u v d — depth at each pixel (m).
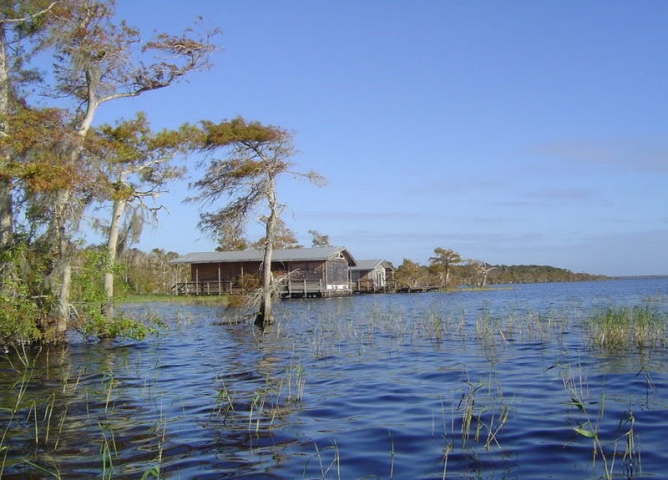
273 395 10.37
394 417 8.66
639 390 9.94
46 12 18.94
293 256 55.38
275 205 25.17
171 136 22.72
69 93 21.52
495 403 9.23
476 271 86.50
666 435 7.39
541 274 139.12
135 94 22.00
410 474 6.33
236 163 23.98
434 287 68.44
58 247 18.91
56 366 14.77
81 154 18.44
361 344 17.22
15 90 19.69
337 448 7.27
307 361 14.34
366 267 64.88
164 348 18.28
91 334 19.86
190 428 8.34
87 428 8.47
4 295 17.03
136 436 8.01
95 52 19.83
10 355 17.14
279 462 6.85
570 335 17.73
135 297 52.34
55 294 18.66
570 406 8.91
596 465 6.43
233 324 26.23
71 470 6.75
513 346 15.88
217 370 13.53
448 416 8.59
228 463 6.85
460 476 6.21
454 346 16.28
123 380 12.38
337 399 9.95
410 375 12.05
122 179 21.72
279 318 28.34
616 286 84.50
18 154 16.92
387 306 36.88
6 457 7.25
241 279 47.50
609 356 13.55
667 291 53.31
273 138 23.94
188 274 63.00
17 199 18.03
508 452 6.92
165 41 21.11
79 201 18.48
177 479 6.39
